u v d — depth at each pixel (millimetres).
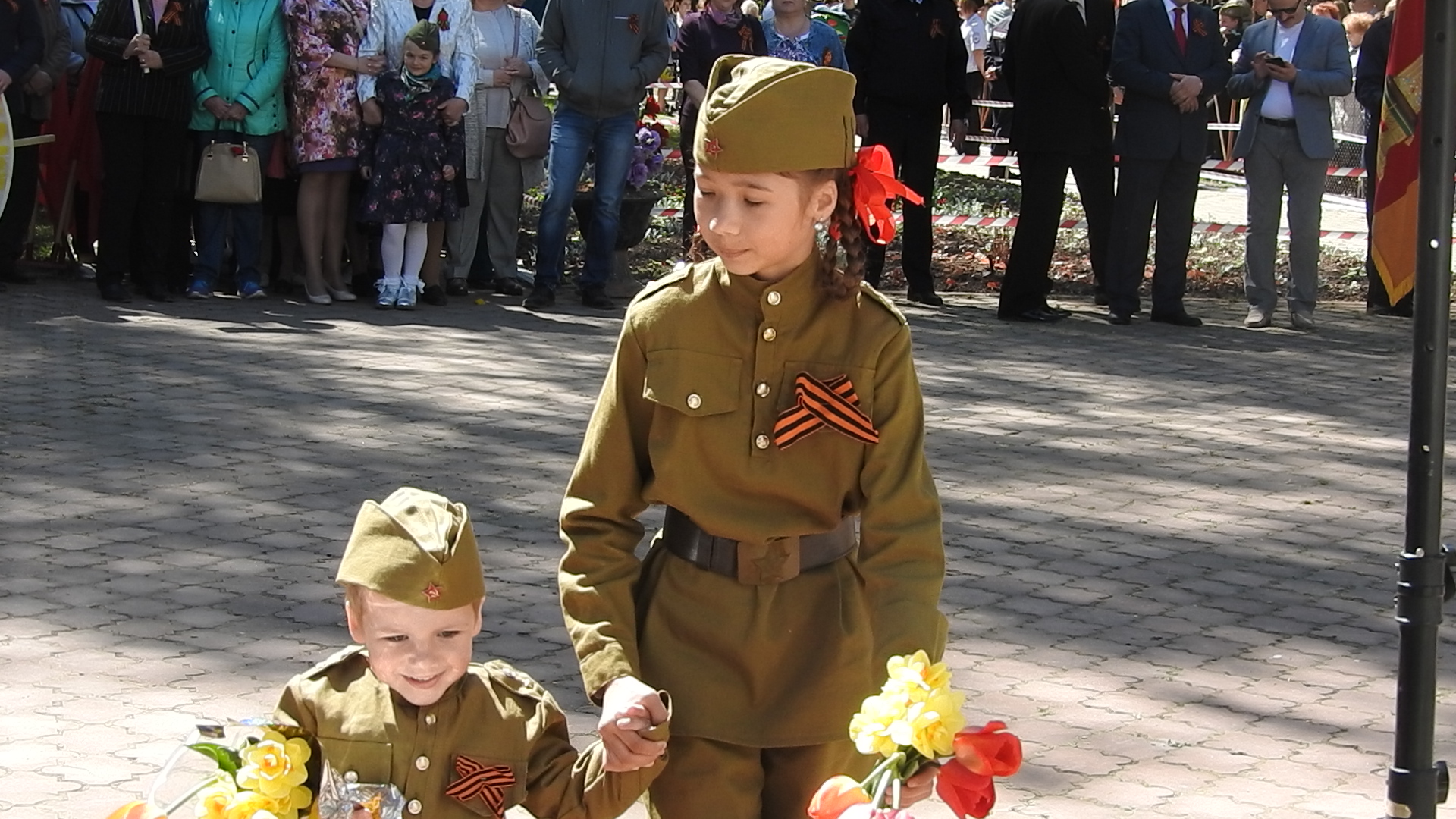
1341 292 14555
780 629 3070
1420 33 3707
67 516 6422
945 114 22594
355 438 7801
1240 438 8750
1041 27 11898
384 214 11070
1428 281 3551
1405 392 10195
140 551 6059
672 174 17188
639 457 3119
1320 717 5039
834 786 2623
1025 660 5422
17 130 10992
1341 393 10086
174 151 10820
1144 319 12609
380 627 2867
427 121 11094
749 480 3041
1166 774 4578
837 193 2998
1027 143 12000
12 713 4613
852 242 3018
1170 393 9867
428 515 2906
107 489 6793
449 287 12047
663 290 3100
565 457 7680
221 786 2746
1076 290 14062
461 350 10062
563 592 3084
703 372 3033
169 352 9477
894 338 3041
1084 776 4539
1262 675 5391
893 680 2646
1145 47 12016
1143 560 6570
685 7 19234
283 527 6406
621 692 2846
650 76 11625
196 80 10938
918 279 12836
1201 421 9141
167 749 4422
